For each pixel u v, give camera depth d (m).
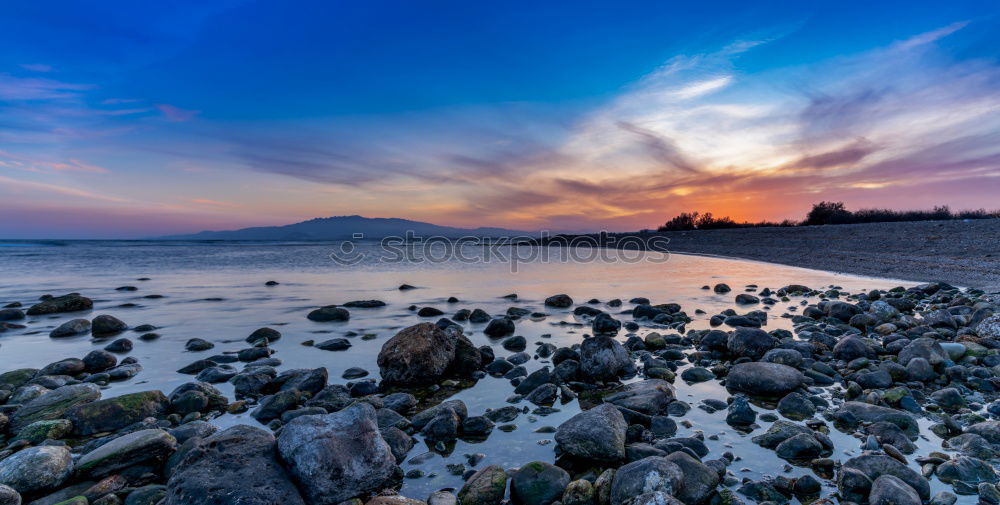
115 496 4.48
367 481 4.58
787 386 7.21
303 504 4.17
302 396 7.20
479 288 21.47
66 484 4.74
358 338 11.49
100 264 35.31
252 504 3.92
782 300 16.94
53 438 5.91
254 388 7.73
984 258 22.77
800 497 4.42
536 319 13.91
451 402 6.58
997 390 7.06
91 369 8.97
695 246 55.62
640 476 4.29
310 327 12.89
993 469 4.69
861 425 5.89
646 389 6.88
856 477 4.40
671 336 10.89
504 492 4.59
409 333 8.59
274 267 33.66
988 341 9.10
